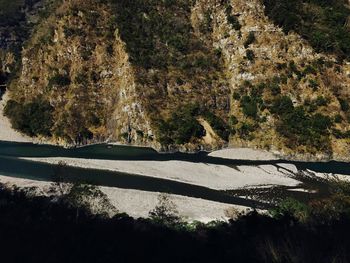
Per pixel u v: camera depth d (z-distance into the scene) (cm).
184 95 12294
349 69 12094
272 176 9269
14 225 2128
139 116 11831
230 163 10388
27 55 13788
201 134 11688
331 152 10862
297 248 1794
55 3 15950
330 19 12838
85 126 12025
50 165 9619
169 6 13900
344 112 11494
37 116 12344
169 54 12962
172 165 9681
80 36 13088
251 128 11681
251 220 2998
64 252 1828
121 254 1898
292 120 11381
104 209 4278
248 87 12275
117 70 12750
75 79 12625
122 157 10719
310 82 11788
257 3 12938
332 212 3047
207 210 6831
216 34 13512
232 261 1895
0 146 11550
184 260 1927
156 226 3080
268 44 12444
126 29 13088
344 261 1708
